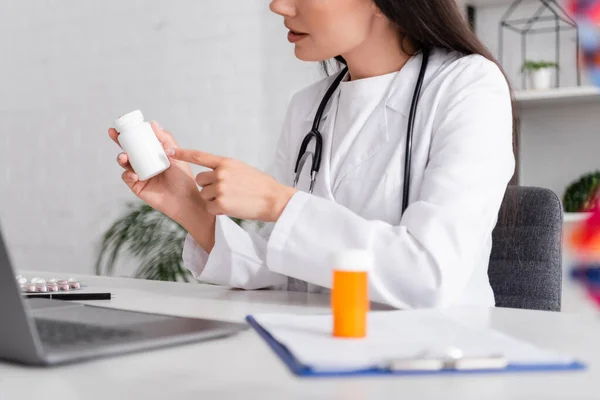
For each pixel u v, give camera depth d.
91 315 0.81
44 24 3.61
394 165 1.26
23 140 3.66
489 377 0.56
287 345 0.62
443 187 1.09
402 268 1.00
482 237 1.05
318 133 1.40
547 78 2.64
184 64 3.28
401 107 1.31
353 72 1.41
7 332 0.59
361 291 0.67
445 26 1.29
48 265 3.60
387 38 1.34
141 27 3.38
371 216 1.26
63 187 3.57
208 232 1.31
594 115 2.70
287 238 1.05
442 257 1.00
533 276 1.45
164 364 0.61
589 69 2.69
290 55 3.07
